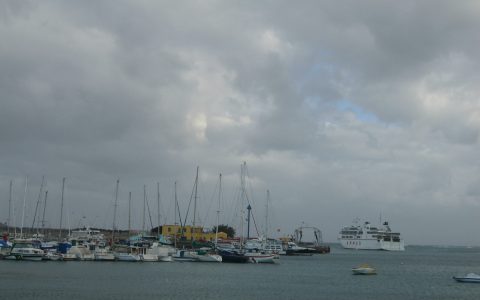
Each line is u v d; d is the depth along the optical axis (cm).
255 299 7606
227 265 14000
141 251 14238
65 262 12875
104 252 13700
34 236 15938
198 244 17162
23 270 10700
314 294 8431
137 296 7462
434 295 8756
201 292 8175
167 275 10712
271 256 15550
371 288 9656
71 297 7175
